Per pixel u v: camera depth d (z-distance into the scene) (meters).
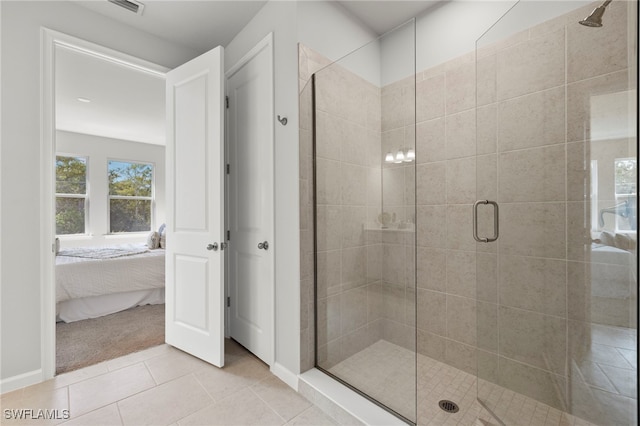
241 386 1.84
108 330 2.76
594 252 1.29
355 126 1.72
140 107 4.01
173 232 2.39
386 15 2.19
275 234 1.98
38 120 1.86
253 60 2.21
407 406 1.48
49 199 1.90
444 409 1.59
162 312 3.32
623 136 1.18
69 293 2.96
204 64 2.18
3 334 1.75
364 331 1.67
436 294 2.09
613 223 1.22
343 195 1.78
